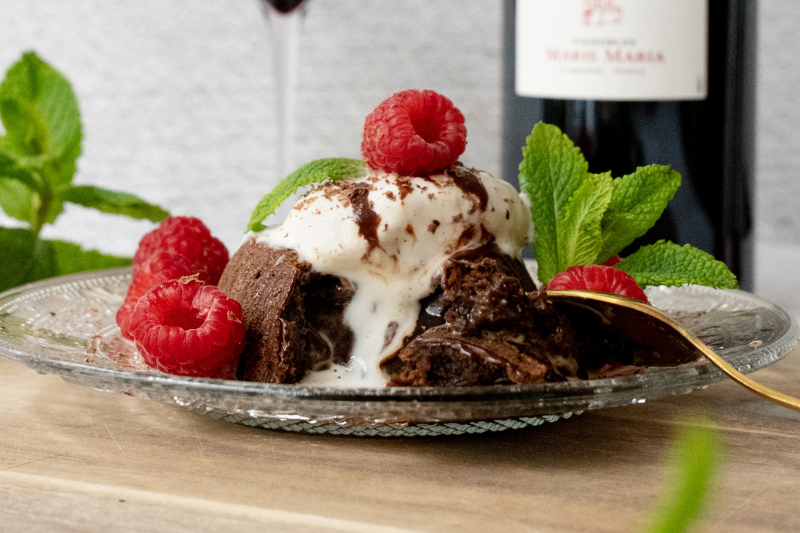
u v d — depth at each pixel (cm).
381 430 46
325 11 72
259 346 48
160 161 79
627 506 43
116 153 80
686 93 57
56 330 50
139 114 79
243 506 43
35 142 58
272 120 76
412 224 48
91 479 44
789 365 51
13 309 51
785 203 68
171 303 48
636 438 46
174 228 52
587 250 50
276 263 48
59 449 46
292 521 42
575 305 47
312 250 48
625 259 50
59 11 78
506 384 45
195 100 78
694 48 56
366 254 48
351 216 48
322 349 48
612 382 44
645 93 56
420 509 43
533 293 47
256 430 47
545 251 50
